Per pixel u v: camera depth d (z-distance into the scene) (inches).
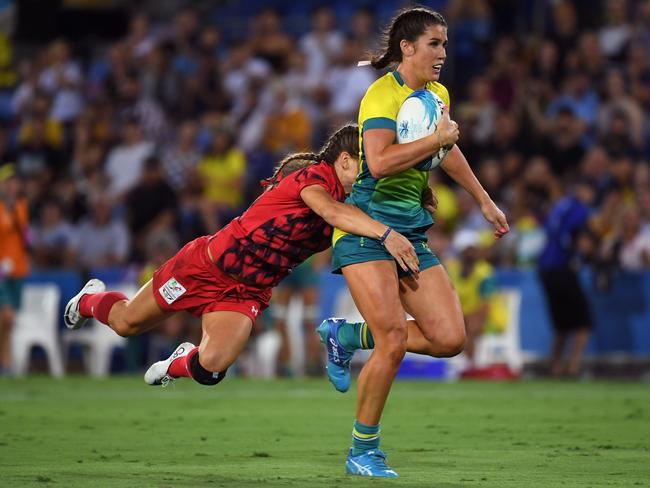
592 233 1929.1
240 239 832.3
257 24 2743.6
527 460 840.9
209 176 2263.8
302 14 2928.2
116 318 909.2
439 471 777.6
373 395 755.4
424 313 797.9
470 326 1961.1
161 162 2364.7
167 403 1387.8
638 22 2389.3
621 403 1392.7
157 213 2214.6
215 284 849.5
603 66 2325.3
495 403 1393.9
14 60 3100.4
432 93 776.9
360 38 2491.4
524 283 1989.4
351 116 2393.0
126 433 1033.5
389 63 810.8
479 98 2342.5
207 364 829.8
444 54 788.0
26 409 1285.7
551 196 2054.6
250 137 2427.4
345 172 799.7
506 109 2330.2
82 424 1115.3
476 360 1959.9
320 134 2405.3
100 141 2593.5
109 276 2143.2
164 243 2046.0
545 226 1919.3
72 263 2295.8
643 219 2018.9
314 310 2032.5
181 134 2443.4
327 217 767.7
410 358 2005.4
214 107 2566.4
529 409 1309.1
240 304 853.8
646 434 1038.4
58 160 2635.3
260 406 1352.1
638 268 1973.4
